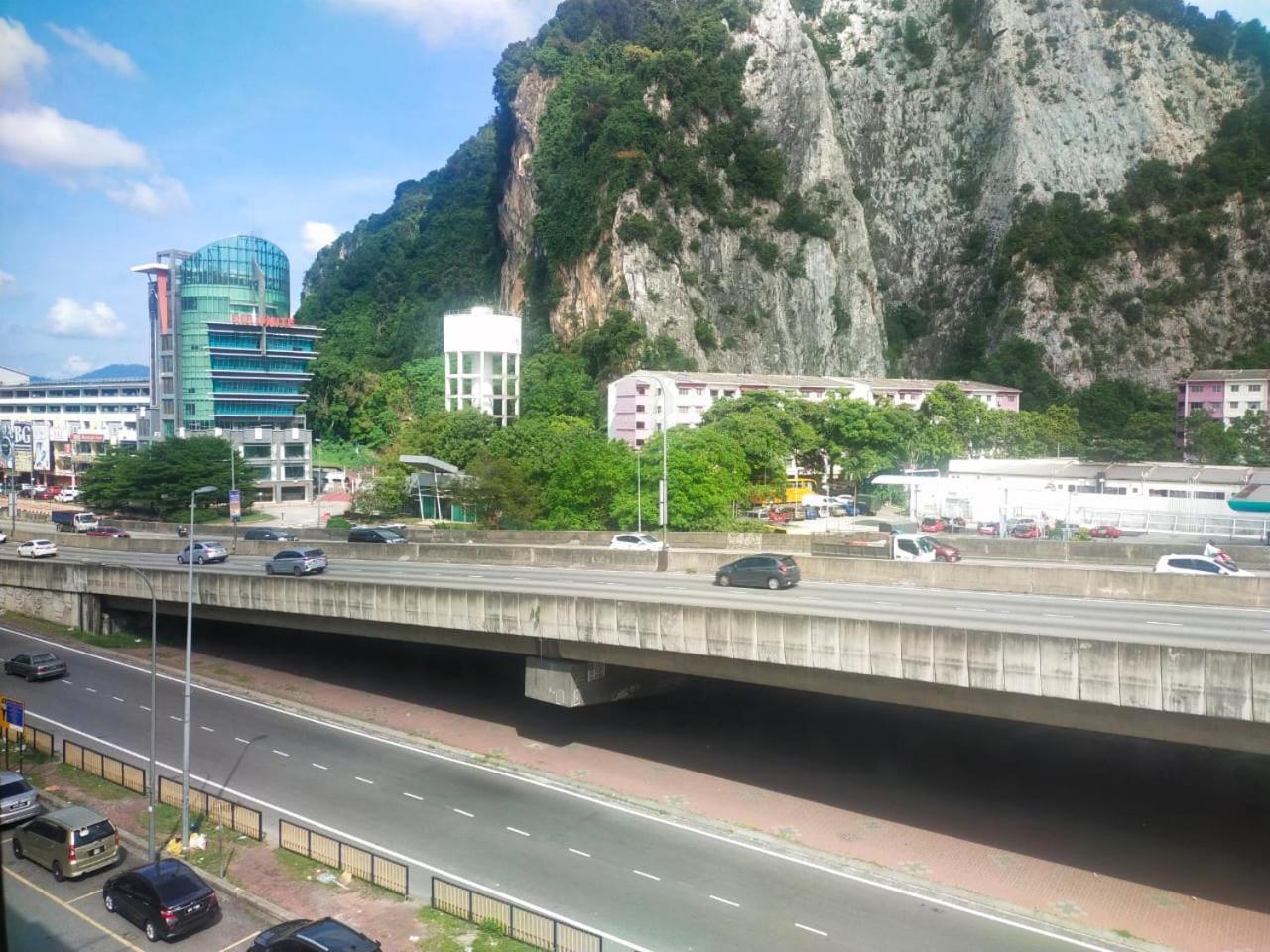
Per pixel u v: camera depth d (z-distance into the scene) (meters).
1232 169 180.25
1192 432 137.75
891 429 118.12
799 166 189.38
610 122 172.75
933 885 28.69
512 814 34.16
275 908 27.88
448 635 43.69
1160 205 183.25
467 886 28.84
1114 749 37.25
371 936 26.11
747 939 25.70
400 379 168.75
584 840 31.98
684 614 34.97
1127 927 26.23
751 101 192.38
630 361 155.00
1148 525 80.44
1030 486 93.94
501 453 104.19
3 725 40.53
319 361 170.00
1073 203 186.88
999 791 35.31
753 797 35.31
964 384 159.00
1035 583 47.84
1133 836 31.56
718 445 96.06
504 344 144.50
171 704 48.09
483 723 44.28
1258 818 32.47
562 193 174.12
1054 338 173.25
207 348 139.88
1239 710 25.17
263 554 73.88
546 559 64.38
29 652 57.97
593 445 94.31
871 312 189.00
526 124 191.75
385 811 34.56
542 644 40.03
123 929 27.23
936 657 29.84
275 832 32.91
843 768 37.97
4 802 33.91
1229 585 43.12
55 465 153.25
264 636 61.97
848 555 59.84
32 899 29.03
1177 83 199.12
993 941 25.59
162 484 111.75
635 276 162.75
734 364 167.25
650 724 43.44
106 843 30.97
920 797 34.97
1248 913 26.75
